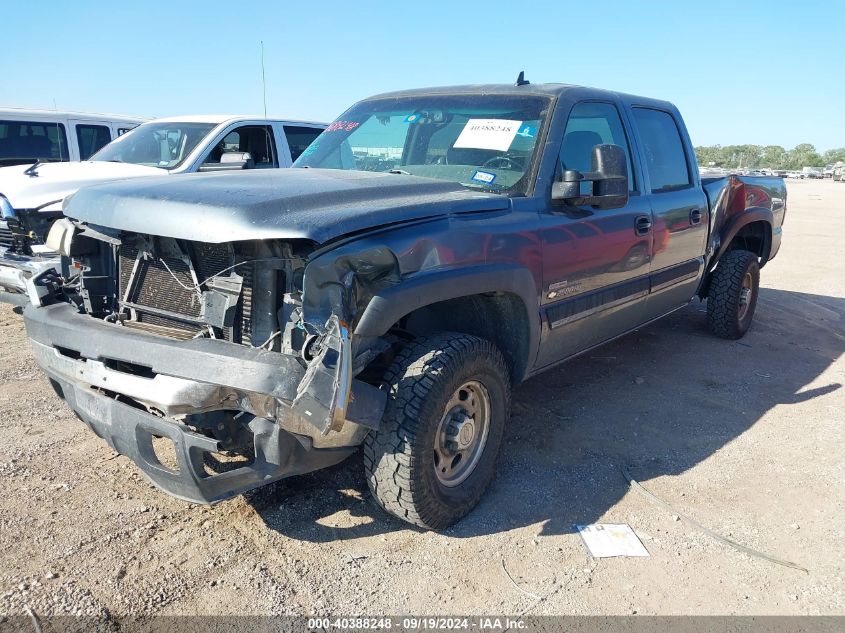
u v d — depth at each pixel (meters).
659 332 6.61
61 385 2.96
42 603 2.53
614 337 4.52
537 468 3.74
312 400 2.30
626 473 3.70
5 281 5.49
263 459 2.55
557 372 5.34
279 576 2.76
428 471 2.88
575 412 4.54
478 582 2.77
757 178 6.54
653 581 2.82
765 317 7.38
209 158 7.34
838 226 17.56
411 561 2.89
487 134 3.88
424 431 2.81
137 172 6.81
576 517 3.27
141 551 2.87
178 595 2.61
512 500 3.40
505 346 3.53
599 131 4.22
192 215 2.57
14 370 5.04
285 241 2.50
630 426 4.34
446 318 3.50
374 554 2.93
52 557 2.80
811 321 7.30
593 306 4.01
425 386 2.81
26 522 3.05
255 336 2.58
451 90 4.31
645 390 5.00
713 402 4.80
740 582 2.83
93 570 2.73
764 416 4.57
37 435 3.94
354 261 2.52
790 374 5.46
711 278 6.25
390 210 2.78
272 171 3.61
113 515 3.13
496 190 3.59
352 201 2.84
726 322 6.23
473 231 3.09
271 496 3.35
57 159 8.98
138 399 2.54
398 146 4.13
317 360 2.33
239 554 2.88
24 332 6.04
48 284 3.15
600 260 3.97
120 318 3.01
